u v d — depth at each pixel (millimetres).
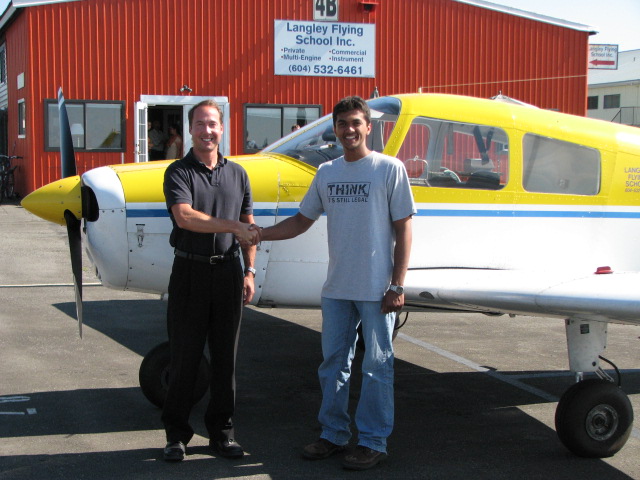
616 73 37656
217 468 3309
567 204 4539
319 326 6473
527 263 4492
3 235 11094
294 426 3891
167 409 3373
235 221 3264
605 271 4168
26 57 15305
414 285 3910
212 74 16156
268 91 16500
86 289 7680
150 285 4035
